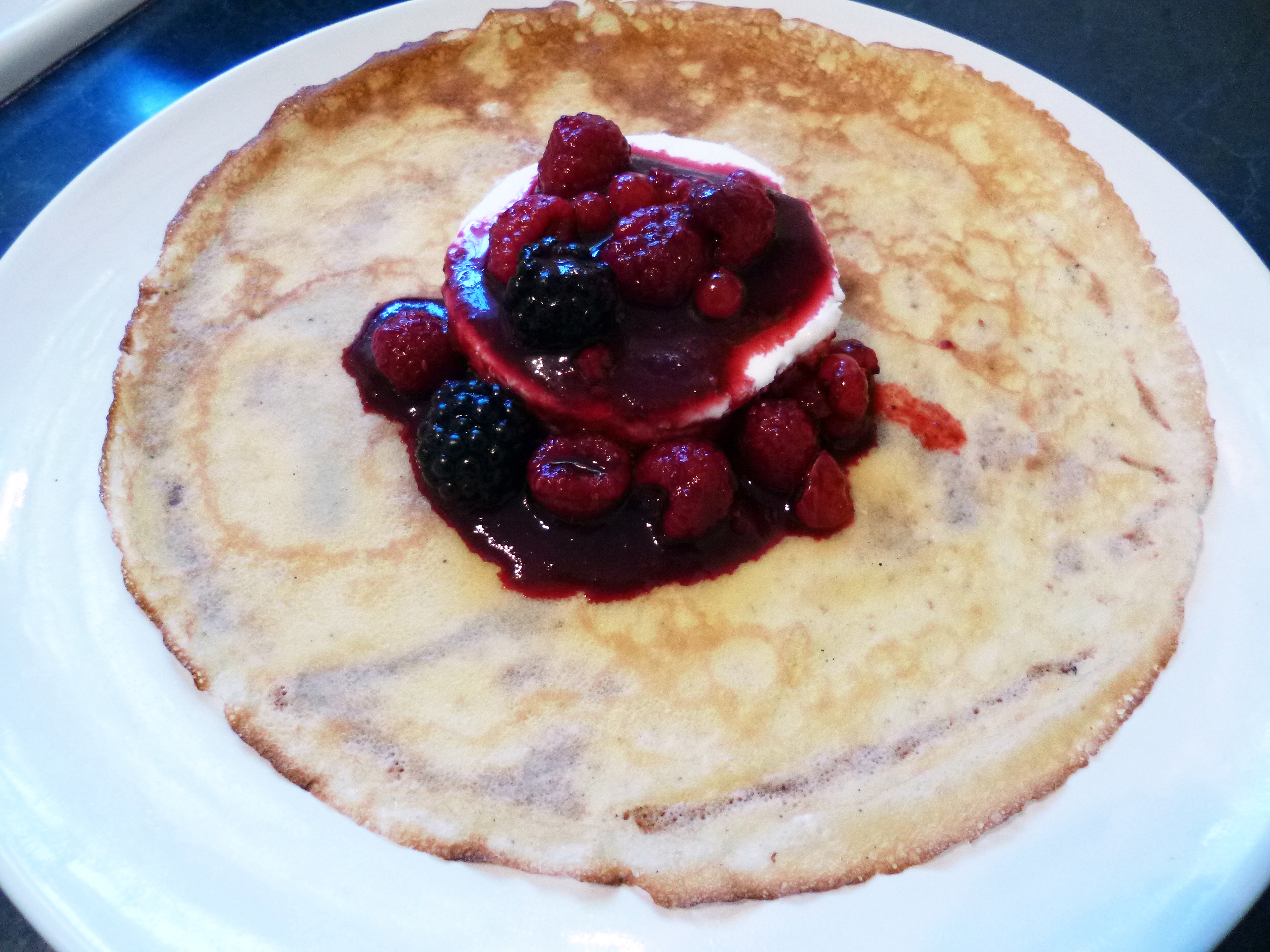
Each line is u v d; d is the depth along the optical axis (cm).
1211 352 23
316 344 24
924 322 24
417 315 22
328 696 19
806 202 24
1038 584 21
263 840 18
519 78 28
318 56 27
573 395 21
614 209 23
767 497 22
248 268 25
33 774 18
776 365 21
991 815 18
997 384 23
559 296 20
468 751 19
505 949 17
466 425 21
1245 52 35
